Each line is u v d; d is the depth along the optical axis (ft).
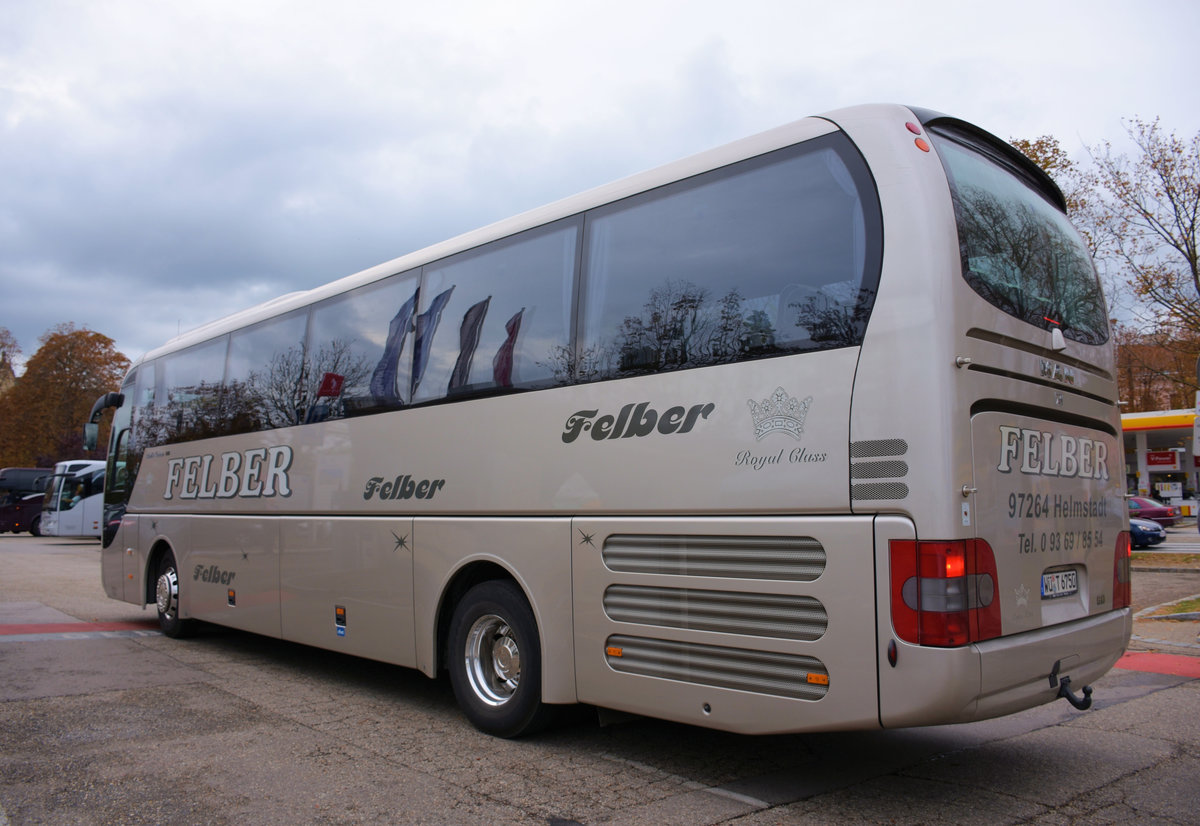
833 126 13.98
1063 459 14.84
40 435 176.65
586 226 17.42
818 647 12.92
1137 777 15.38
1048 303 15.24
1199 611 36.42
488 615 18.44
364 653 21.61
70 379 180.75
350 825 13.07
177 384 32.68
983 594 12.34
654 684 15.06
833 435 12.94
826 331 13.28
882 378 12.55
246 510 26.99
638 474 15.47
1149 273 56.34
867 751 17.17
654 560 15.19
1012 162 16.15
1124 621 16.12
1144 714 20.10
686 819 13.32
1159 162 55.36
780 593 13.41
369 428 22.13
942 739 18.07
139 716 19.85
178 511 31.24
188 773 15.56
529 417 17.74
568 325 17.33
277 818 13.35
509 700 17.79
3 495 122.11
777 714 13.39
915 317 12.44
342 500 22.77
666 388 15.28
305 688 23.36
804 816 13.44
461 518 19.08
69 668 25.71
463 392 19.43
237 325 29.12
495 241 19.54
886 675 12.20
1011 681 12.69
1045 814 13.51
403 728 18.99
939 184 13.15
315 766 16.03
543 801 14.14
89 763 16.14
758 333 14.11
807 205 13.97
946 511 11.96
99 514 100.42
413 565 20.20
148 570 33.47
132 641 31.27
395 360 21.68
